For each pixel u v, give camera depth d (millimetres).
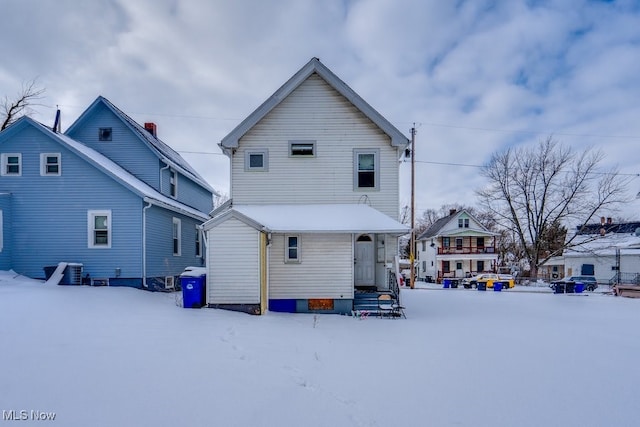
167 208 15430
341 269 11336
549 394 4504
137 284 13688
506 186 35250
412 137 26094
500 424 3652
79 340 6070
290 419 3596
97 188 13750
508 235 48562
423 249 47094
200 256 20359
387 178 12219
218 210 12141
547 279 36125
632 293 19703
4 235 13180
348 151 12289
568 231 36656
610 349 6910
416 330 8570
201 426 3379
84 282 13461
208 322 8258
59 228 13594
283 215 11469
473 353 6418
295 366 5352
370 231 10703
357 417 3709
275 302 11273
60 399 3816
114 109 16547
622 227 36906
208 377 4648
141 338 6426
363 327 8859
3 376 4375
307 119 12336
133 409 3654
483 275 29703
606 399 4371
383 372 5211
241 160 12250
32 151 13688
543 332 8578
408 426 3551
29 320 7281
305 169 12258
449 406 4059
